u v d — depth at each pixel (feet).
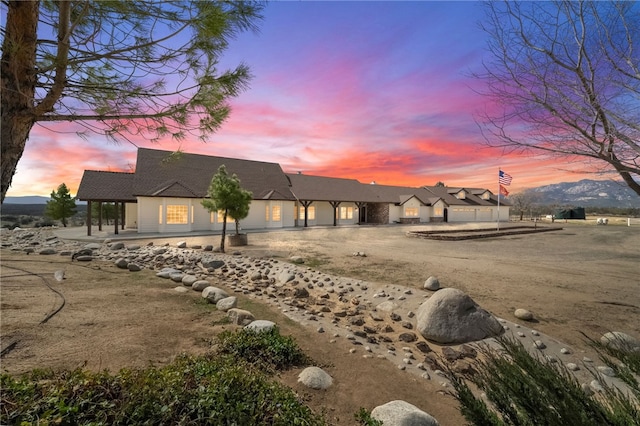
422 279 27.99
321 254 41.32
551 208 162.20
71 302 18.28
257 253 41.32
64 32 7.70
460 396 6.49
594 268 33.32
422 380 12.80
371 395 11.43
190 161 81.92
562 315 19.49
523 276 29.09
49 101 7.84
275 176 95.96
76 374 8.14
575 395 5.55
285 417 8.18
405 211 122.52
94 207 103.24
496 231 79.77
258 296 23.61
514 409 5.78
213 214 74.59
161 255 37.35
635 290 24.64
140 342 13.43
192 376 9.27
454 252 44.75
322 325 18.34
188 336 14.62
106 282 23.90
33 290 20.38
